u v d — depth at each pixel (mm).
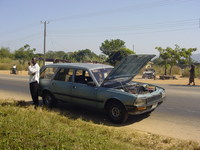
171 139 5305
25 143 4094
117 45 52219
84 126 5852
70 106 8812
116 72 6699
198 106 8992
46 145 4098
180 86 15969
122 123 6793
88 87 7062
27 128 4875
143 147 4738
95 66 7613
